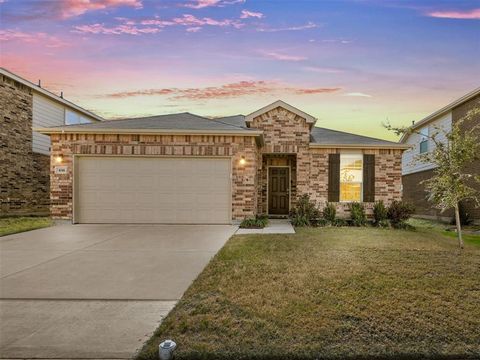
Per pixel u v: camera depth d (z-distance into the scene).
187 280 4.47
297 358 2.47
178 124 11.18
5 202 13.06
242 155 10.36
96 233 8.56
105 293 3.95
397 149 11.77
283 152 12.00
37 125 14.78
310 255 5.81
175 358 2.46
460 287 4.06
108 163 10.45
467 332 2.88
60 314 3.31
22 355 2.50
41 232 8.75
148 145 10.38
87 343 2.68
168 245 6.95
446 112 14.91
